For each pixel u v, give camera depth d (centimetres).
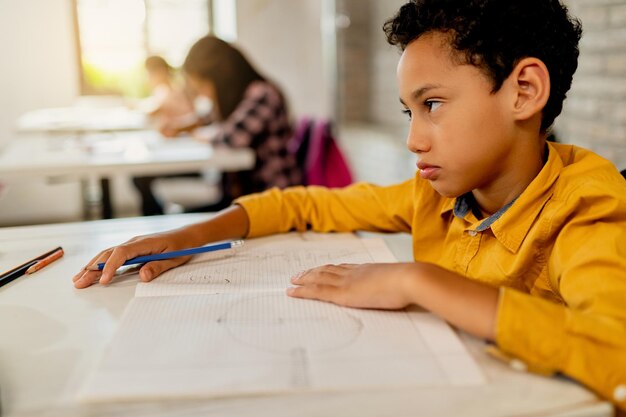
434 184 74
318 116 402
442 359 58
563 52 74
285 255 91
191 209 248
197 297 74
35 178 205
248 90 246
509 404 52
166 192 394
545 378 56
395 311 68
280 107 246
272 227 101
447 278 64
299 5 412
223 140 238
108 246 98
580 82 192
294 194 106
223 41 248
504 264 76
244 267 85
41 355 61
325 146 238
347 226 103
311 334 63
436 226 91
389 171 316
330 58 377
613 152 180
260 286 77
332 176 239
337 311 69
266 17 437
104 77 423
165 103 333
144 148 238
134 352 59
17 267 86
